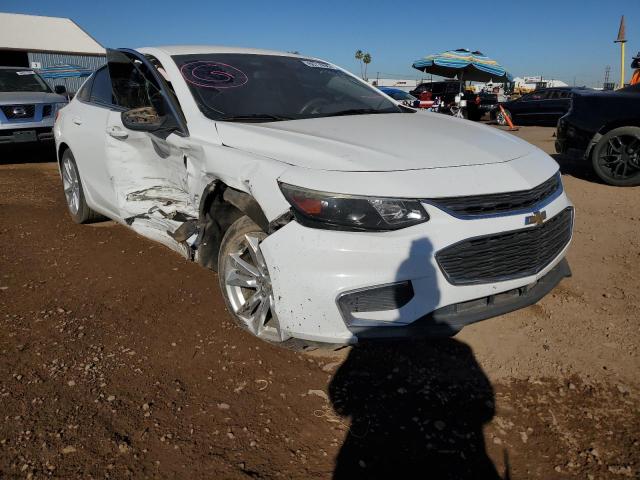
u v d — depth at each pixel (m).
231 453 2.28
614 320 3.37
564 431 2.43
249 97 3.54
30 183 7.50
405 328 2.41
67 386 2.70
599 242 4.75
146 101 3.79
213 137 3.10
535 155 3.05
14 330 3.24
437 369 2.89
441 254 2.38
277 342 2.73
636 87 6.97
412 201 2.38
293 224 2.48
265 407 2.58
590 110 7.00
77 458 2.23
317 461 2.25
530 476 2.18
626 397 2.64
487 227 2.45
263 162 2.71
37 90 10.36
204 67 3.69
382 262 2.34
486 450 2.32
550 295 3.71
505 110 18.97
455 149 2.77
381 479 2.15
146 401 2.60
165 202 3.77
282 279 2.48
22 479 2.12
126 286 3.88
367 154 2.62
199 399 2.62
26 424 2.42
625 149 6.77
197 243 3.25
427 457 2.27
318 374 2.84
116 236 4.97
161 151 3.59
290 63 4.12
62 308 3.54
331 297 2.38
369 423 2.48
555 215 2.78
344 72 4.40
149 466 2.20
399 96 19.77
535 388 2.73
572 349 3.06
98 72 4.88
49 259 4.41
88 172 4.59
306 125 3.15
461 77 17.28
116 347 3.07
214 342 3.13
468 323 2.48
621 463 2.23
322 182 2.44
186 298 3.68
